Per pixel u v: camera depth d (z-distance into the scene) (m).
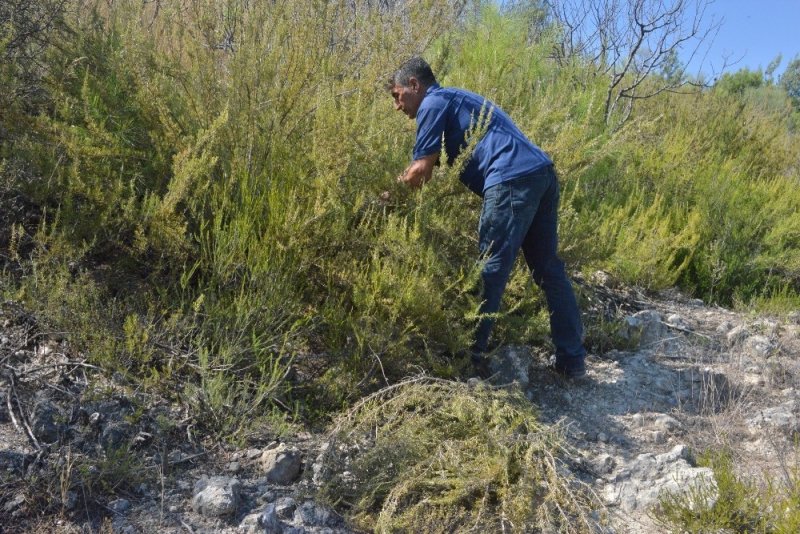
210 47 3.82
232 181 3.43
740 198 6.18
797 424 3.55
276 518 2.50
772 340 4.64
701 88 8.69
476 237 3.90
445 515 2.67
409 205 3.77
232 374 3.12
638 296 5.18
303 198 3.56
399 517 2.56
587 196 5.70
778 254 5.82
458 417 3.01
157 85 3.62
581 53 7.71
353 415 3.06
